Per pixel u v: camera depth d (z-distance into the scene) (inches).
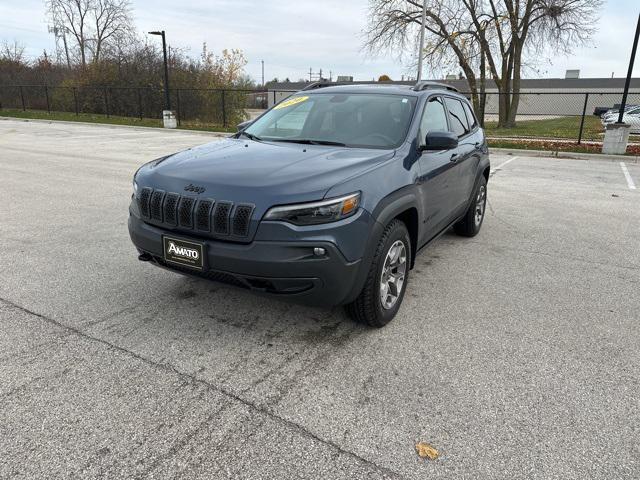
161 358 119.5
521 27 1114.1
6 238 212.5
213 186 118.0
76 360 117.6
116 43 1635.1
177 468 85.3
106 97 1136.8
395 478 84.4
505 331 138.1
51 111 1387.8
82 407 100.4
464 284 173.2
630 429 97.7
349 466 86.7
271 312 145.6
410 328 138.7
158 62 1195.9
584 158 576.1
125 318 139.9
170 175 127.3
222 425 96.3
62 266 179.3
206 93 1082.7
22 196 297.4
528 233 241.9
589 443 93.6
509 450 91.4
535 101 2534.5
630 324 143.9
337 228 112.2
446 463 87.9
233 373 114.0
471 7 1104.8
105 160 464.4
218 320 139.9
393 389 109.3
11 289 158.2
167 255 123.5
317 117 167.0
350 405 103.4
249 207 111.7
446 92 200.5
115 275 171.5
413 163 146.6
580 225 257.6
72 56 2011.6
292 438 93.2
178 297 154.5
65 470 84.2
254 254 110.8
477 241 227.8
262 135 168.9
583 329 140.3
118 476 83.2
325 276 112.7
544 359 123.6
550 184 384.8
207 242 115.9
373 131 154.8
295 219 110.7
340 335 133.3
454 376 115.1
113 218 247.9
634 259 203.2
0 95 1467.8
